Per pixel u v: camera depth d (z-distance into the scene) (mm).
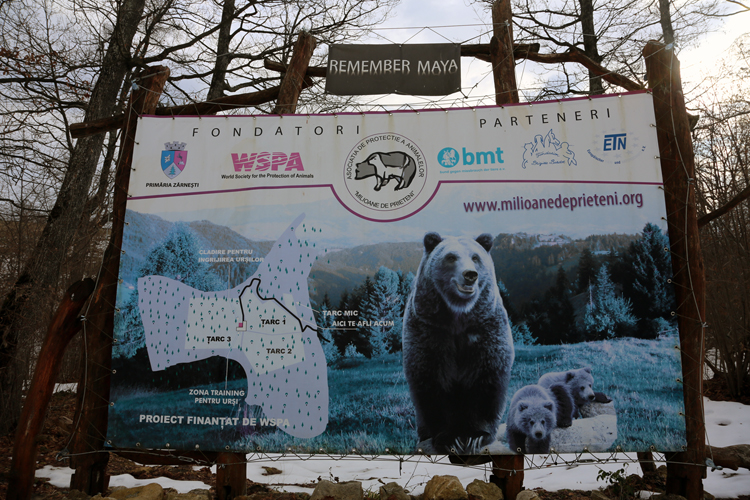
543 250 4285
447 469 5898
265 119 4633
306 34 5328
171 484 5273
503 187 4387
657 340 4105
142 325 4355
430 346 4242
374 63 5188
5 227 8570
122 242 4465
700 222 5848
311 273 4387
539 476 5438
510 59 5031
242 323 4336
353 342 4289
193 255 4449
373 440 4141
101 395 4297
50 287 7836
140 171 4590
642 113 4383
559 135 4414
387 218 4426
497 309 4250
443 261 4332
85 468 4168
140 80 4891
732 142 10680
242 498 4125
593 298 4191
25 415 4078
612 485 4703
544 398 4105
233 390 4242
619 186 4309
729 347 10094
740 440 6840
